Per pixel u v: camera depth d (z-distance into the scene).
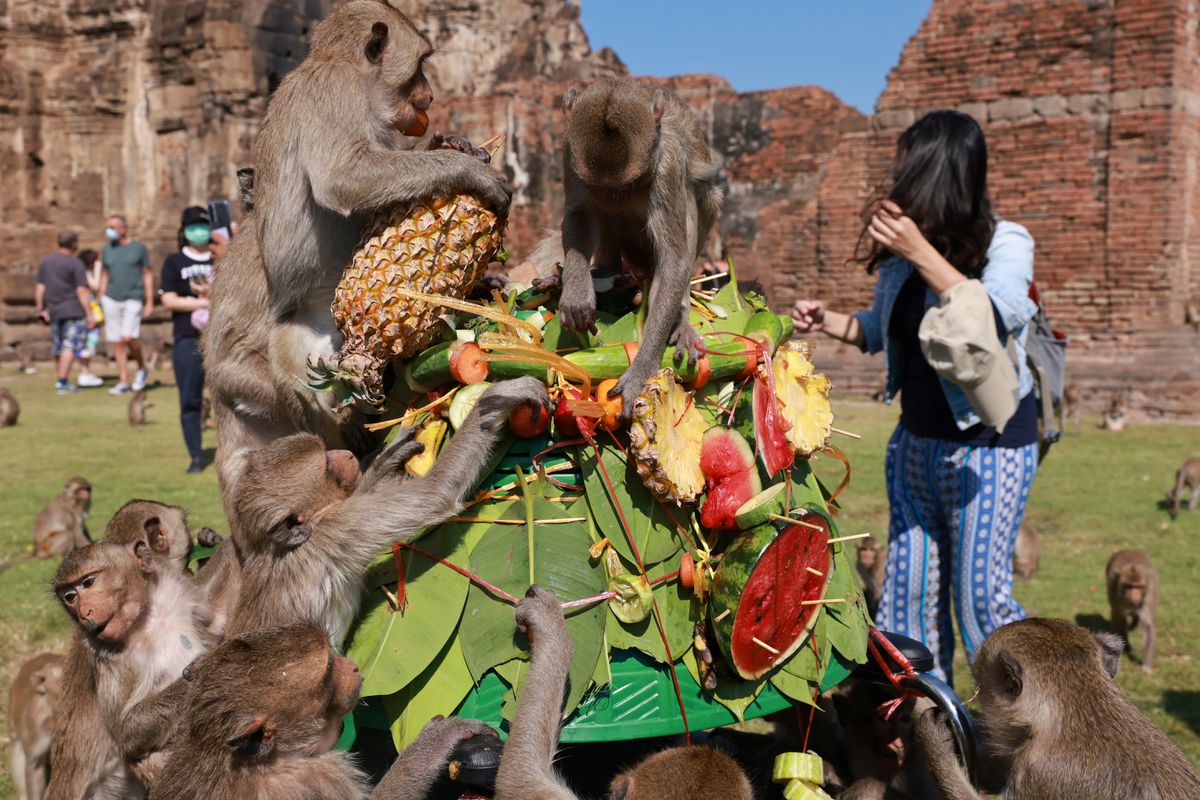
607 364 3.64
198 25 31.30
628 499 3.53
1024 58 23.91
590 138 3.67
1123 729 3.76
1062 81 23.50
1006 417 5.09
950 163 5.32
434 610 3.47
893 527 5.76
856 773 4.48
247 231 4.55
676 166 3.80
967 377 5.00
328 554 3.53
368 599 3.63
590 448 3.57
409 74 4.44
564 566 3.44
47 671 5.64
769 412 3.66
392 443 3.70
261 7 31.02
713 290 4.78
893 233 5.20
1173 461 16.17
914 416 5.61
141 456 15.05
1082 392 22.47
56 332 23.34
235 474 4.48
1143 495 13.48
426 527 3.50
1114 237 23.00
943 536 5.61
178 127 32.12
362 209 4.07
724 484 3.52
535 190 29.19
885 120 25.88
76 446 15.93
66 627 8.05
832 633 3.74
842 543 4.01
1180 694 7.25
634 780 3.20
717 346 3.75
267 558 3.65
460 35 34.78
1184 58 22.73
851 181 26.56
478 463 3.52
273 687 3.31
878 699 4.32
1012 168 24.02
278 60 31.56
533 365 3.57
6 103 32.16
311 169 4.21
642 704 3.42
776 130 29.12
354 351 3.62
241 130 30.83
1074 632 4.09
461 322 3.90
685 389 3.68
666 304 3.67
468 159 3.92
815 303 6.02
